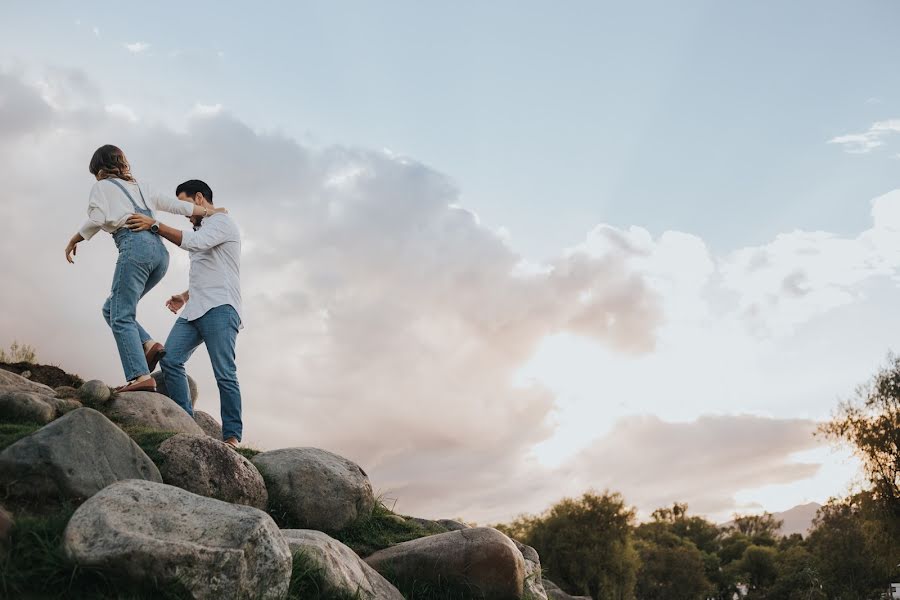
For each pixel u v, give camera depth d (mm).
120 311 6355
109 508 4004
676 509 79312
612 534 39281
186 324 6801
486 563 5984
